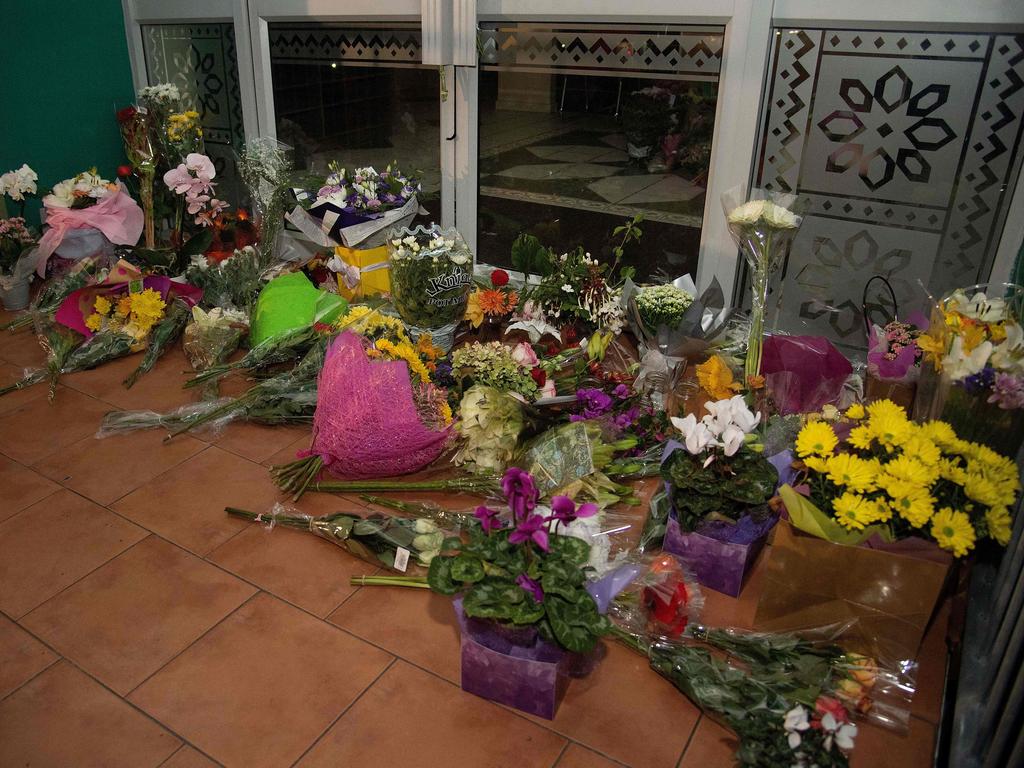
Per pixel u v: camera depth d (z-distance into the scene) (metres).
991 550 1.95
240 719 1.67
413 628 1.92
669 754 1.61
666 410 2.54
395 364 2.33
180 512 2.30
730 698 1.61
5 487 2.39
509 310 3.11
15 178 3.51
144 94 3.83
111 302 3.21
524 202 3.48
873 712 1.68
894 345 2.41
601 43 3.03
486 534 1.65
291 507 2.31
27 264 3.49
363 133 3.75
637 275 3.33
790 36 2.69
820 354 2.40
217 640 1.87
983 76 2.45
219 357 3.04
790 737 1.41
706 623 1.92
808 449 1.78
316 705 1.71
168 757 1.59
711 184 2.99
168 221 4.09
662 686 1.78
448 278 2.98
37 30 3.77
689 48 2.86
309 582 2.05
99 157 4.18
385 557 2.07
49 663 1.80
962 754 1.50
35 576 2.05
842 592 1.73
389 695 1.74
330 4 3.56
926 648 1.88
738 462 1.90
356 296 3.43
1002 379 1.76
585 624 1.53
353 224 3.36
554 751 1.61
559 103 3.21
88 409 2.83
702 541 1.98
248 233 3.88
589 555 1.64
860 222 2.81
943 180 2.61
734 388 2.32
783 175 2.89
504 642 1.65
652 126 3.04
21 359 3.19
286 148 3.69
